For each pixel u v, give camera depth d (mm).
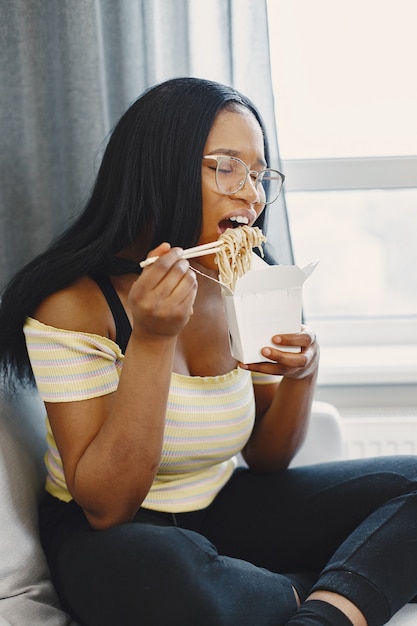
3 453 1391
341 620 1158
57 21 1757
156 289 1157
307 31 2078
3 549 1308
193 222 1347
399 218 2188
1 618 1226
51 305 1333
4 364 1445
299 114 2113
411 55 2080
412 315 2256
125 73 1809
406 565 1242
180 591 1155
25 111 1809
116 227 1366
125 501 1259
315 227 2195
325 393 2109
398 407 2109
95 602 1215
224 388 1418
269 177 1464
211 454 1420
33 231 1848
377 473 1454
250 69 1806
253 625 1200
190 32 1800
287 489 1496
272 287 1262
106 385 1311
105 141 1745
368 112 2109
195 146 1328
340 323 2236
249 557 1460
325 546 1441
